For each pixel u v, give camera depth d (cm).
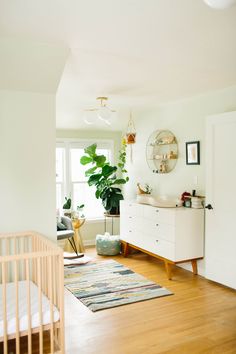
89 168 600
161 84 360
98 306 324
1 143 278
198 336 268
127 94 407
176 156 459
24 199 287
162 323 290
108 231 611
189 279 404
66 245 534
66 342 259
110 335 270
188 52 259
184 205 428
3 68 254
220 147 371
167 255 407
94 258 504
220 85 367
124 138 564
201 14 192
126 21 200
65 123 546
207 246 393
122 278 408
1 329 211
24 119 284
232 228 359
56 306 238
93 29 212
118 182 564
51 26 207
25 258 214
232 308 320
